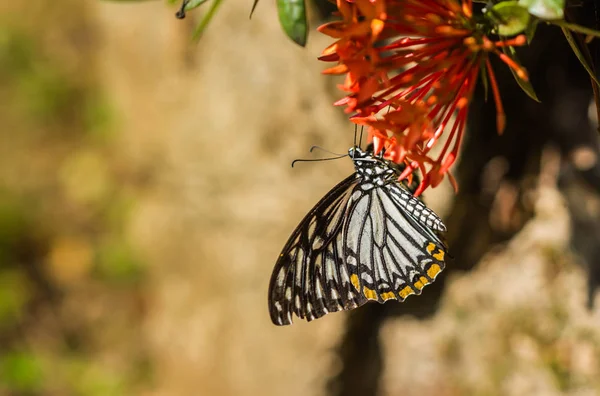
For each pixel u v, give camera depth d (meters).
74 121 1.42
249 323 1.04
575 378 0.98
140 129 1.21
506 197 0.98
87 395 1.20
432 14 0.78
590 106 0.94
